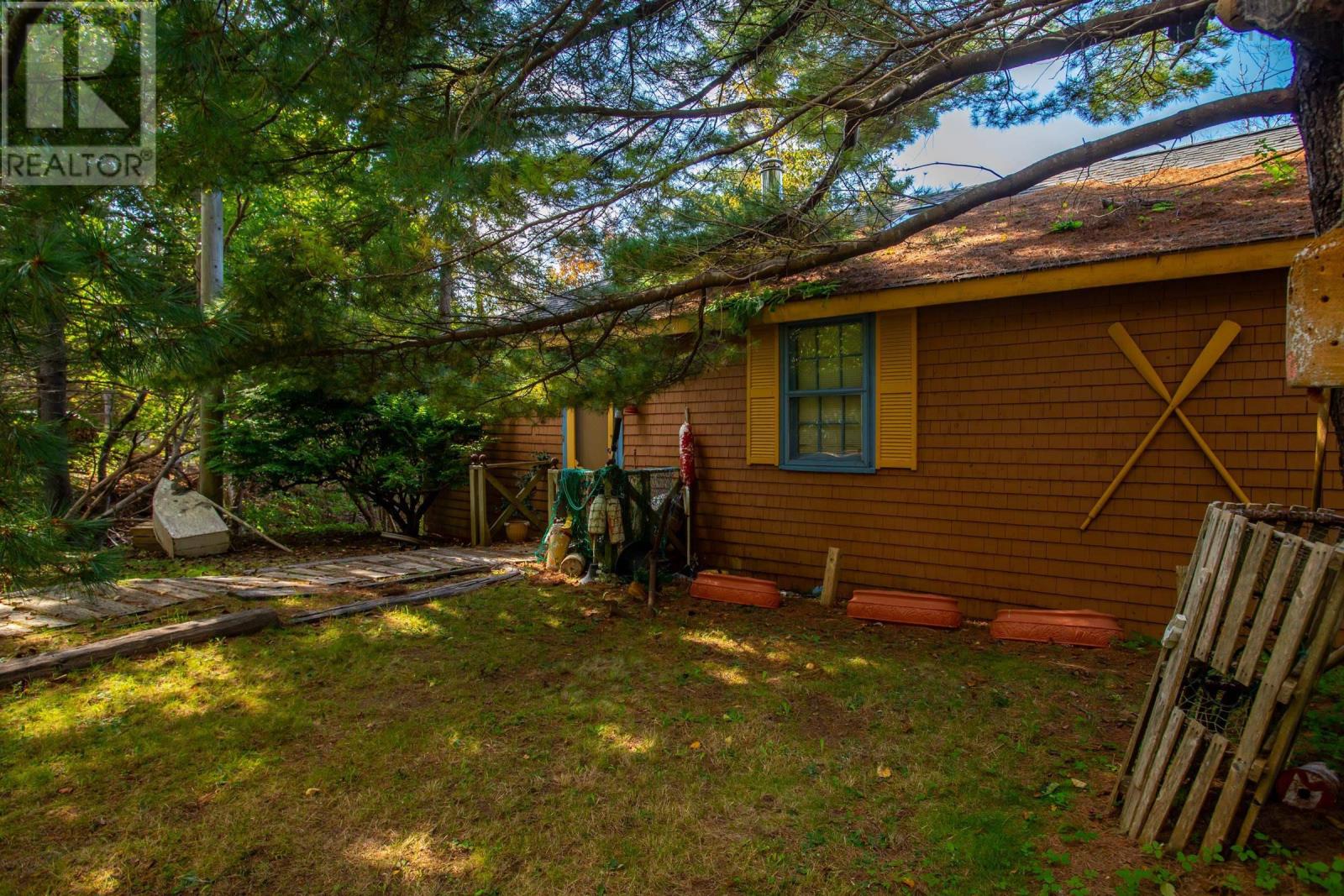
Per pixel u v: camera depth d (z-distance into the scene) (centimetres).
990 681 437
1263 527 236
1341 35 241
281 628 536
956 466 591
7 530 229
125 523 1058
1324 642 227
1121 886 236
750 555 727
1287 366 188
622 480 698
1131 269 467
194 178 392
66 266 213
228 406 892
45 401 729
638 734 364
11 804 296
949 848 263
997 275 516
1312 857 248
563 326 581
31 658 436
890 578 629
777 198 543
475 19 414
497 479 975
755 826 281
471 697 414
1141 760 268
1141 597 510
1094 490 527
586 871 254
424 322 536
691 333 725
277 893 243
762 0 444
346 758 338
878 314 626
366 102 408
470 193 439
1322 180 288
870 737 360
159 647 481
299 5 339
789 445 693
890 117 500
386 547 954
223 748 346
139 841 270
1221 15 258
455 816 289
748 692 422
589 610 604
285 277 454
